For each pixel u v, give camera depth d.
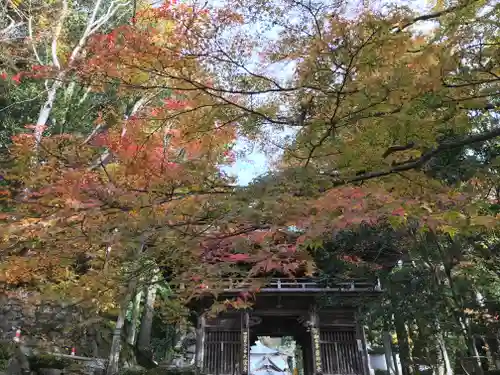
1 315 11.07
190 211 3.73
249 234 3.92
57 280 6.72
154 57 3.24
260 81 3.53
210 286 5.82
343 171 4.09
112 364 12.05
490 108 3.67
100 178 3.96
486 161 6.15
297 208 3.42
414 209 3.78
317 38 3.09
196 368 15.05
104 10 15.21
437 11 4.03
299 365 29.45
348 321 15.95
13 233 4.04
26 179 4.07
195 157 4.10
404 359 14.70
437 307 12.28
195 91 3.58
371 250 12.44
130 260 6.40
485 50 3.21
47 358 11.70
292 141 4.28
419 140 3.69
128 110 8.10
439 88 3.03
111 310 8.95
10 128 13.57
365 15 2.87
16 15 14.10
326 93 3.31
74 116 13.70
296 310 16.39
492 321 13.11
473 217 3.77
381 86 3.06
